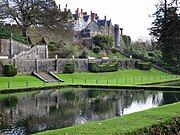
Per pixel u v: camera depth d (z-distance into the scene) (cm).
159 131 1503
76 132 1336
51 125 2603
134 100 4159
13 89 4862
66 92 5059
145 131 1434
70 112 3225
